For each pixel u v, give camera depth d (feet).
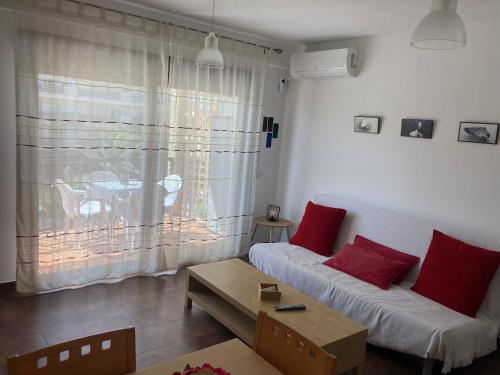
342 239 12.64
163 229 12.77
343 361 7.55
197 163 13.20
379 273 10.27
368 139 12.84
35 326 9.23
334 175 13.94
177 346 8.92
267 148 15.48
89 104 10.80
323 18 11.27
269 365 4.98
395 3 9.52
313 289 10.57
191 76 12.56
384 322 8.94
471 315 8.91
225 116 13.56
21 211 10.19
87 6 10.41
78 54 10.46
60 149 10.55
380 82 12.44
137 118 11.64
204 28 12.87
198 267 10.56
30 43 9.73
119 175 11.61
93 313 10.03
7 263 10.78
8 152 10.31
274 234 16.10
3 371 7.64
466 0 8.79
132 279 12.27
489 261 9.07
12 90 10.09
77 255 11.25
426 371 8.28
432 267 9.85
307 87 14.73
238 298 8.86
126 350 4.63
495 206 10.07
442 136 11.02
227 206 14.30
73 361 4.32
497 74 9.93
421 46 6.97
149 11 11.67
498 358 9.46
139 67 11.45
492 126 9.98
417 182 11.63
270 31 13.29
